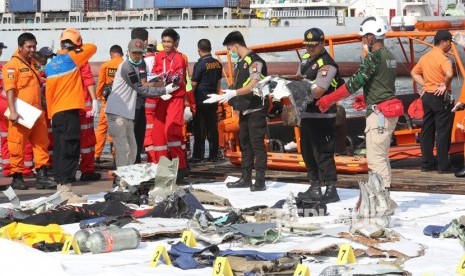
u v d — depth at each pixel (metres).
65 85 16.06
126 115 16.66
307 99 13.89
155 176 14.76
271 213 12.22
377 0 104.50
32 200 15.04
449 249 10.53
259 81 15.02
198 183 17.64
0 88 18.52
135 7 112.44
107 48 105.75
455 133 20.34
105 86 21.41
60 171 16.08
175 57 17.36
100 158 23.97
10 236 11.04
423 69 18.81
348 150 19.92
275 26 97.12
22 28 111.75
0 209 12.76
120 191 14.86
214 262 9.23
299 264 8.94
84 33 107.06
